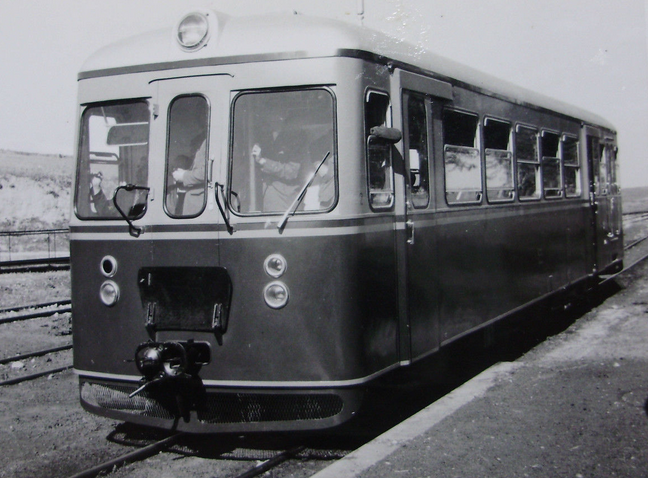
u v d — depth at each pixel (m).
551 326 10.29
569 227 10.66
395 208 5.68
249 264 5.12
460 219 6.88
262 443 5.66
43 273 19.64
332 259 5.05
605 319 10.44
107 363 5.52
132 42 5.66
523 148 8.84
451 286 6.64
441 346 6.40
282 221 5.07
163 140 5.35
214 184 5.18
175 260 5.27
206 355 5.22
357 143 5.18
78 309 5.67
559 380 6.48
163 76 5.38
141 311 5.37
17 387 7.58
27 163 34.03
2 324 11.32
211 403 5.32
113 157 5.59
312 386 5.05
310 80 5.12
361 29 5.51
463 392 6.16
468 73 7.31
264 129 5.20
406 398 7.04
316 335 5.05
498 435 5.01
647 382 6.31
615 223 13.70
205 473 5.04
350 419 5.12
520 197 8.65
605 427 5.11
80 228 5.64
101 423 6.35
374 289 5.33
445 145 6.63
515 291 8.37
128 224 5.42
